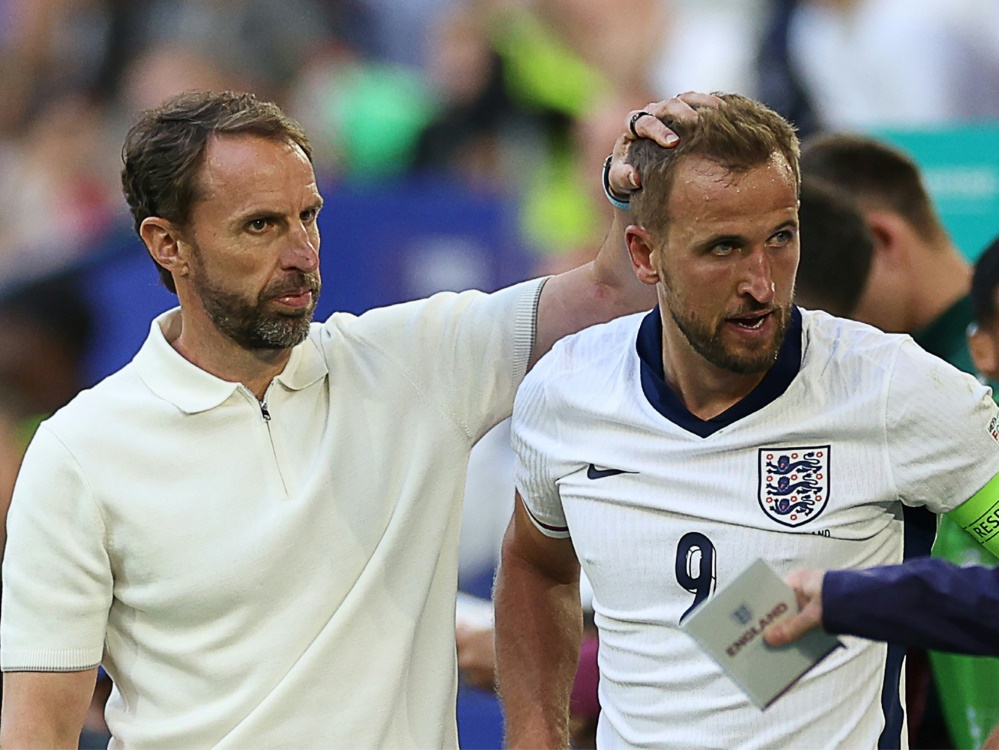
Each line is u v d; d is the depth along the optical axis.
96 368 16.83
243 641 8.89
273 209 8.76
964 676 10.42
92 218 26.50
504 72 25.03
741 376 8.16
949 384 7.97
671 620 8.27
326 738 8.84
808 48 25.22
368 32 27.78
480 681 11.51
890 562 8.23
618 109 23.64
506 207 16.95
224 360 9.12
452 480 9.37
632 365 8.59
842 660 8.06
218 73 26.77
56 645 8.88
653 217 7.98
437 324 9.55
